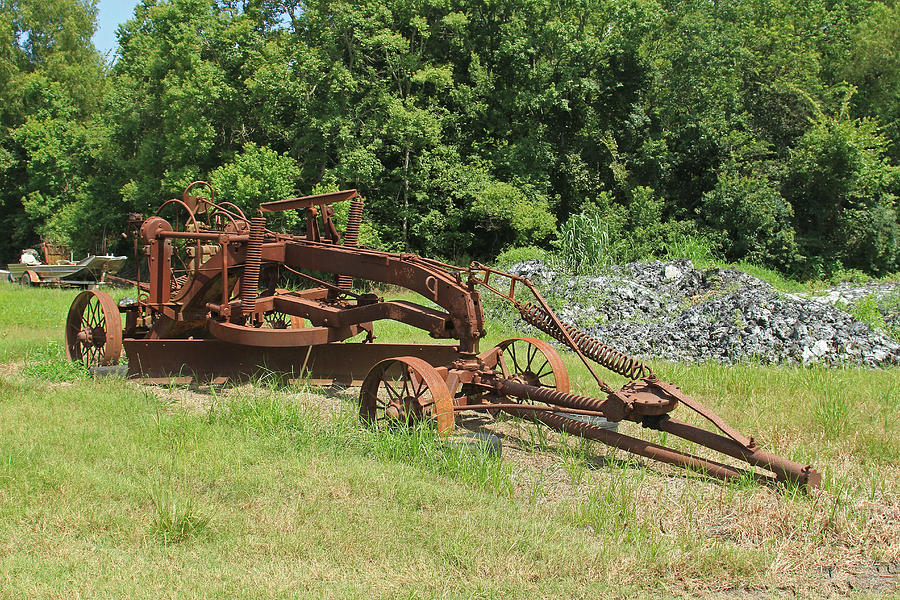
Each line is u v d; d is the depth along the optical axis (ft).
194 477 19.03
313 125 86.79
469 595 13.89
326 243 31.76
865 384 32.09
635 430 25.52
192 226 33.17
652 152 104.12
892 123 123.65
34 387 28.40
